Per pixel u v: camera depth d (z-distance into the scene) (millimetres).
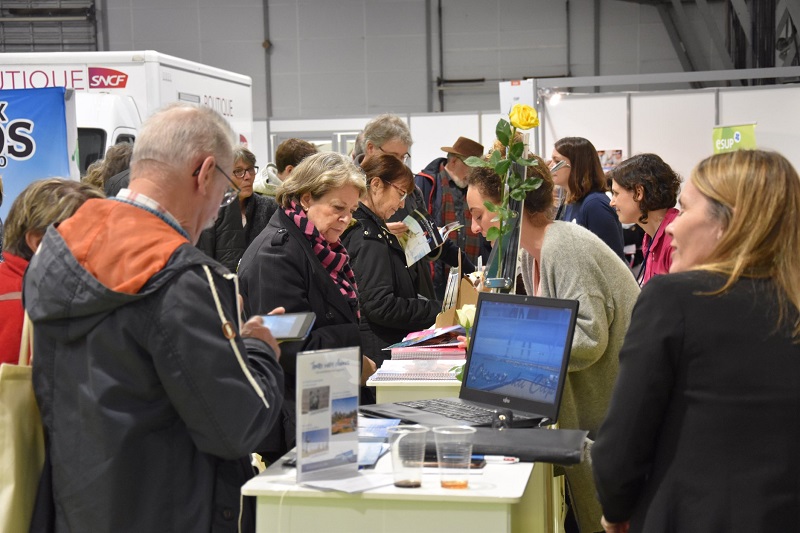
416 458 1888
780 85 8492
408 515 1853
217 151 1989
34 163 4457
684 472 1650
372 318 3631
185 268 1878
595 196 4773
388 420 2371
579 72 14062
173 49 14297
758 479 1608
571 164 4840
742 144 7641
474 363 2588
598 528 2736
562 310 2377
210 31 14289
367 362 3197
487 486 1869
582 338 2643
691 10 13773
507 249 2736
